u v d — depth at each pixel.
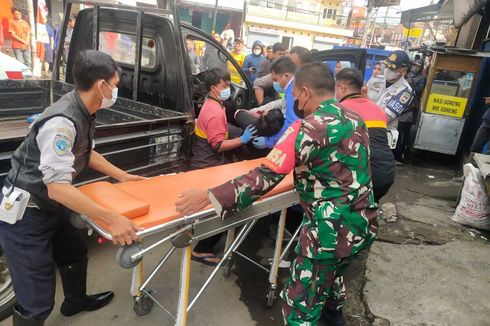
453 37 10.29
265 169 1.66
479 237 3.78
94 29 3.32
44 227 1.71
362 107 2.75
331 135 1.66
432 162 6.74
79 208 1.45
